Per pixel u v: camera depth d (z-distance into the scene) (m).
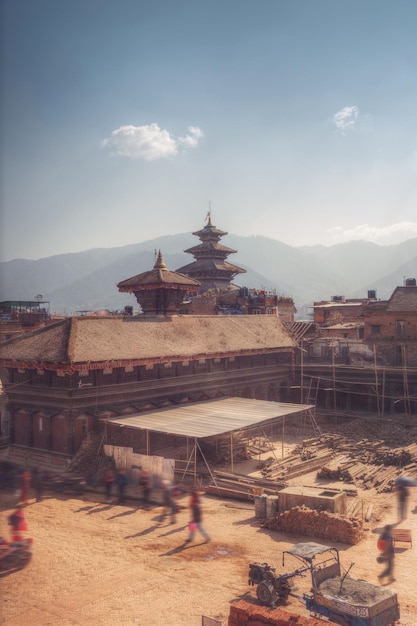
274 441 46.34
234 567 21.45
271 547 23.73
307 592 18.89
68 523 26.48
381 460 36.91
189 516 28.09
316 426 47.19
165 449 41.06
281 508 27.38
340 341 61.56
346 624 15.60
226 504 30.38
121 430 38.47
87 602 18.12
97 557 22.20
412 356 59.34
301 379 55.22
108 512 28.48
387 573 20.64
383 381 50.22
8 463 32.75
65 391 36.75
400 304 60.88
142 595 18.92
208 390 47.88
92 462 35.84
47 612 17.23
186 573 20.83
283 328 60.28
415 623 16.78
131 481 34.09
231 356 49.25
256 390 53.81
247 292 81.88
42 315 62.00
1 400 42.84
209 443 39.19
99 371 38.81
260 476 35.50
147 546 23.70
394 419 48.41
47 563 20.92
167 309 52.31
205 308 81.81
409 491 31.58
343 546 23.81
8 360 39.16
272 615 15.11
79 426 37.09
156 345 44.06
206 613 17.69
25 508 28.56
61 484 32.78
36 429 38.62
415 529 25.80
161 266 53.50
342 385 54.72
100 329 42.12
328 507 26.11
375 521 27.02
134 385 41.00
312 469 36.84
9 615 16.55
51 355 37.34
